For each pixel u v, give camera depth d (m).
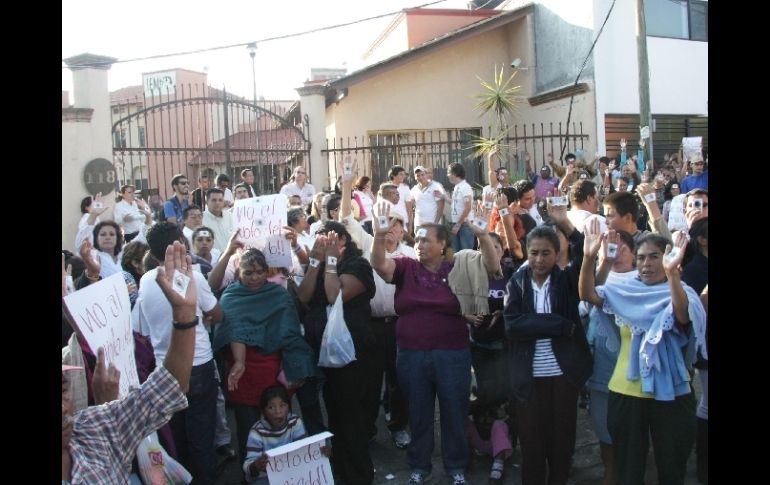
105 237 5.40
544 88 16.91
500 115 16.61
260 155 13.38
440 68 17.34
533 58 17.09
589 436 5.52
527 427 4.17
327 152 14.19
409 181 14.67
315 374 4.63
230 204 9.07
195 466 4.27
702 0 16.86
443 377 4.57
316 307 4.81
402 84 17.05
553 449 4.18
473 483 4.76
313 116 14.18
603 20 15.45
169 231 4.38
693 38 16.77
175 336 2.51
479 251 4.75
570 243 4.59
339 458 4.66
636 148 15.96
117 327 2.68
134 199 9.55
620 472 3.97
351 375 4.62
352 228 6.04
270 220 4.96
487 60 17.70
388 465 5.16
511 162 16.38
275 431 4.35
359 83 16.25
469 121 17.55
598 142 15.43
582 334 4.23
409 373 4.64
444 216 9.88
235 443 5.68
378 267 4.62
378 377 4.89
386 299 5.38
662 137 16.45
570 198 5.52
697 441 4.56
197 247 5.65
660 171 12.15
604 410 4.36
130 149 11.86
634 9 15.81
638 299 3.89
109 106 11.67
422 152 15.97
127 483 2.39
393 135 17.05
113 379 2.56
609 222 4.93
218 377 5.09
